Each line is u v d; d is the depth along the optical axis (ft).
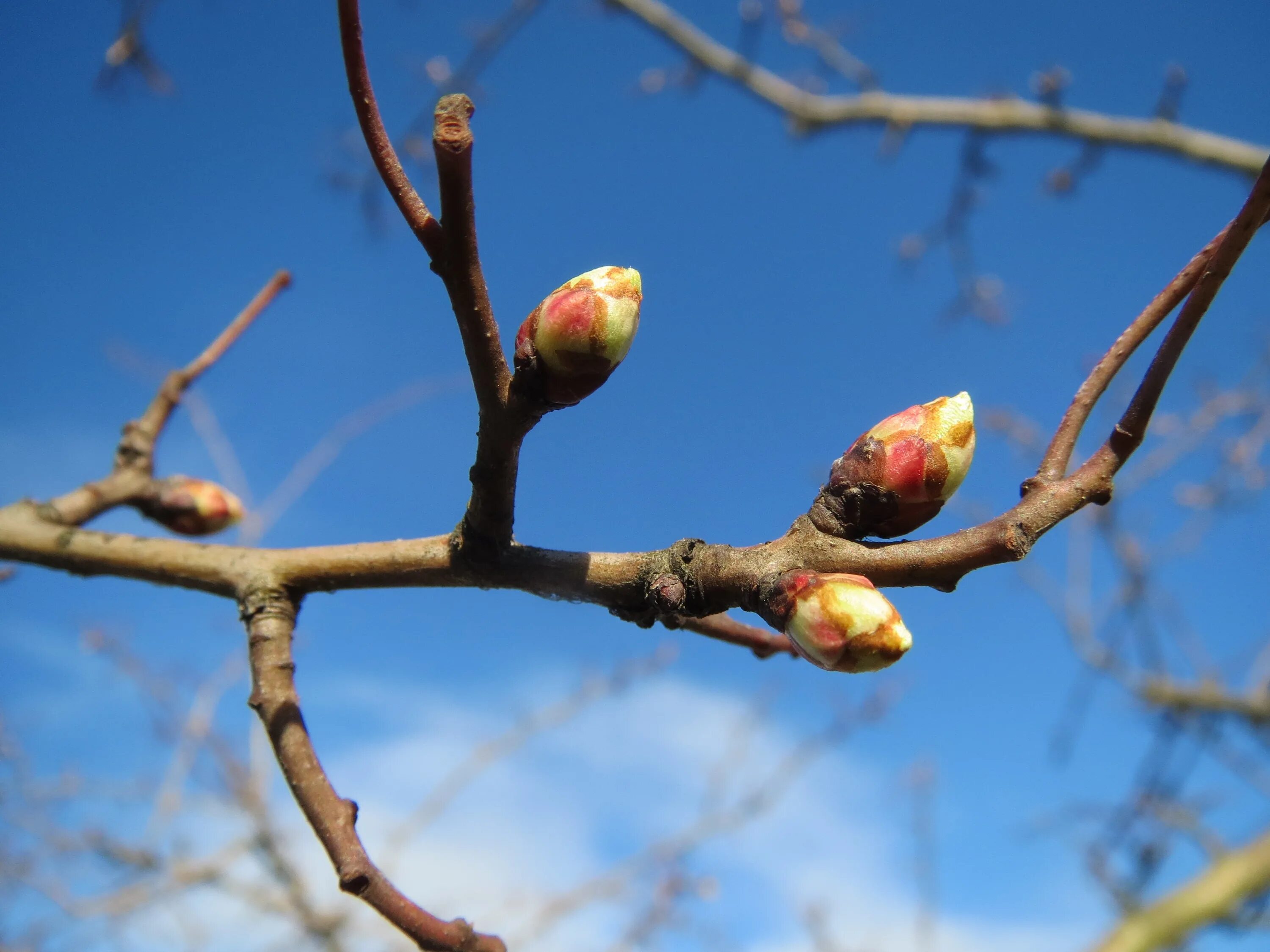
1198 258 0.35
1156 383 0.34
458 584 0.37
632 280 0.32
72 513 0.43
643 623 0.36
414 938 0.31
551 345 0.32
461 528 0.36
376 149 0.30
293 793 0.33
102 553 0.39
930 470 0.35
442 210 0.30
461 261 0.31
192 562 0.38
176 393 0.47
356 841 0.32
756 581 0.35
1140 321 0.36
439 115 0.29
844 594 0.33
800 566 0.35
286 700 0.35
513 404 0.32
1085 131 1.27
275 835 1.18
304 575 0.37
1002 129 1.29
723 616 0.43
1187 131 1.24
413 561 0.37
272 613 0.37
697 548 0.36
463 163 0.29
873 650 0.33
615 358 0.32
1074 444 0.35
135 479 0.46
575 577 0.36
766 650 0.44
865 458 0.35
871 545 0.35
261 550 0.38
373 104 0.30
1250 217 0.32
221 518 0.47
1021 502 0.34
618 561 0.36
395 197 0.30
